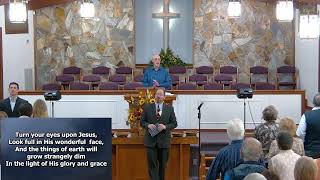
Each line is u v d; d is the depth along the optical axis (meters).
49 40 17.06
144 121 8.40
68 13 17.05
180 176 8.83
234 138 5.49
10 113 8.76
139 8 17.23
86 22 17.09
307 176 4.10
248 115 11.71
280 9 11.09
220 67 16.97
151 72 10.38
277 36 17.05
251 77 17.03
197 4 17.16
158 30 17.31
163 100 8.50
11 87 8.77
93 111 11.74
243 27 17.05
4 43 14.21
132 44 17.22
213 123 11.74
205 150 10.23
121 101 11.73
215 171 5.48
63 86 16.28
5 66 14.23
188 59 17.28
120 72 16.84
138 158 8.86
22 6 10.17
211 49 17.19
